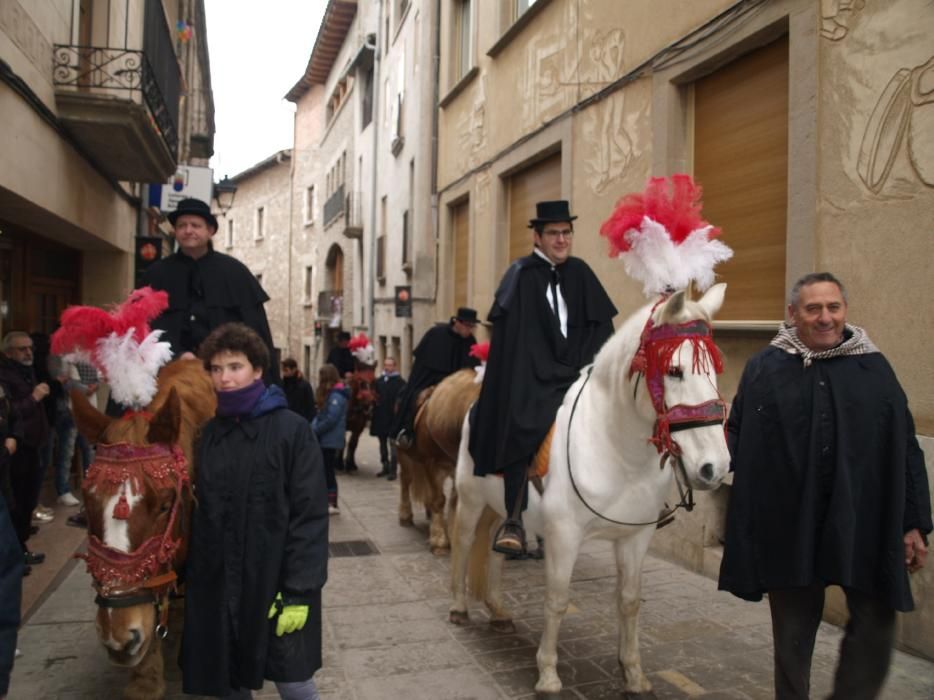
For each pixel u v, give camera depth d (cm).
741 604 478
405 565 583
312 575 240
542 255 391
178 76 1129
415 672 377
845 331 278
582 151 754
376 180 2039
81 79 776
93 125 729
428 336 673
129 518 239
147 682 296
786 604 279
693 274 296
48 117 672
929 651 377
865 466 259
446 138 1235
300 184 3478
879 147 410
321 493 250
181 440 279
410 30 1620
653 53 629
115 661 240
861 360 268
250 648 237
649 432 304
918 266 388
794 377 273
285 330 3609
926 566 379
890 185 404
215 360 251
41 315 1002
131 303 282
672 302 267
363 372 1126
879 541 257
